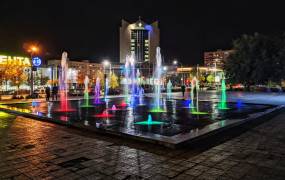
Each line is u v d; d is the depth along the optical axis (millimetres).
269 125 8781
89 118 10609
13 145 6250
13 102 20234
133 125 8852
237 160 5023
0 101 21656
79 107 15930
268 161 4961
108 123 9266
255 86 48406
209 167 4660
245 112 12641
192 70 76562
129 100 22500
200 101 20625
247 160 5023
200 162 4926
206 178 4176
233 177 4207
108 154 5465
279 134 7320
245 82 44156
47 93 21922
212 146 6043
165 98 24844
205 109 14297
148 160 5055
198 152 5562
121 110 14031
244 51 43031
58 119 9703
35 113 11922
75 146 6133
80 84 72000
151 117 10992
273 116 11031
